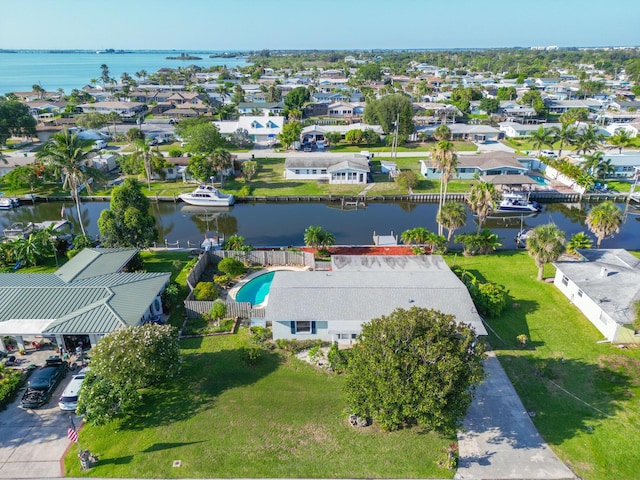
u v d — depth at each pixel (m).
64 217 68.56
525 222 65.69
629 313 33.28
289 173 83.69
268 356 32.53
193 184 80.94
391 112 111.06
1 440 25.05
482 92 182.25
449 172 58.50
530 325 36.22
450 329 24.12
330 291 35.69
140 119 133.75
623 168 80.94
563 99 163.12
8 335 31.36
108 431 25.58
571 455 23.91
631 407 27.34
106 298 34.12
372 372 22.98
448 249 52.84
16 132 109.25
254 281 44.34
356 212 70.12
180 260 49.34
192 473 22.70
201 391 28.81
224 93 187.62
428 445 24.50
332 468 22.97
